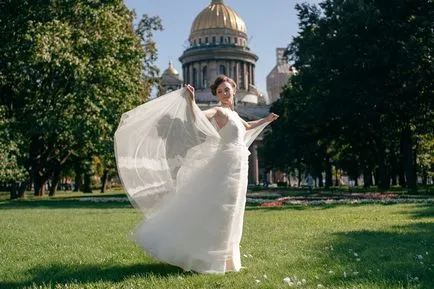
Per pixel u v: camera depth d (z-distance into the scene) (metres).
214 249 6.02
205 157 6.24
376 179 70.62
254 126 7.05
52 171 44.50
